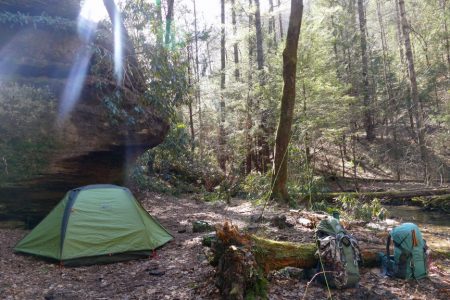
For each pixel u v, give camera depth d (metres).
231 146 19.50
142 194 12.27
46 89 7.79
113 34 9.31
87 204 6.10
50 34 8.18
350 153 23.61
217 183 17.08
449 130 19.09
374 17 38.03
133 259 6.04
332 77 18.06
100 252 5.84
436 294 4.57
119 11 9.72
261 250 4.57
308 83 16.66
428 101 22.20
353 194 13.73
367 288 4.67
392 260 5.17
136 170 11.64
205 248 6.25
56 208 6.25
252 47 21.11
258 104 18.17
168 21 11.24
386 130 23.94
